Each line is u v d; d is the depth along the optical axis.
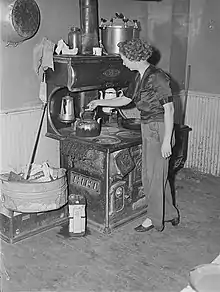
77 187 3.31
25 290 2.45
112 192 3.13
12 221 2.95
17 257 2.79
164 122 2.87
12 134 3.15
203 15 4.32
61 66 3.00
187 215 3.50
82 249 2.92
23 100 3.17
